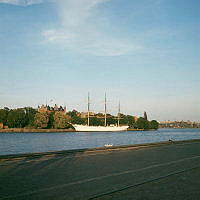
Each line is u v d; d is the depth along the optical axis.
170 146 31.42
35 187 10.41
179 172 14.05
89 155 21.33
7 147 56.69
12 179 11.84
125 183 11.29
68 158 19.25
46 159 18.59
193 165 16.62
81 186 10.66
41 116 160.25
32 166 15.45
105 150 25.69
